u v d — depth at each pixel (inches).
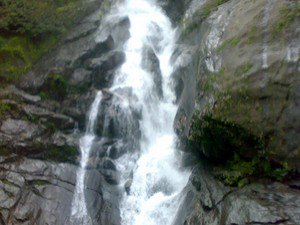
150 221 289.3
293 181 225.9
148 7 460.4
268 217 204.7
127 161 334.0
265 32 249.9
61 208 298.5
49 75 359.3
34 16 386.0
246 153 246.7
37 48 382.0
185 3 438.3
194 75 303.1
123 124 346.6
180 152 310.5
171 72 369.7
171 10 455.8
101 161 330.3
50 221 289.9
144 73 377.4
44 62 372.5
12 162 317.1
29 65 369.7
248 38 256.2
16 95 350.3
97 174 324.5
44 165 320.5
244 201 222.2
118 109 349.1
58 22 393.1
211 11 347.6
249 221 209.9
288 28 241.3
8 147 323.0
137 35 411.5
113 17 417.4
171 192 298.5
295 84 227.0
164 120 350.0
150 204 297.9
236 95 245.0
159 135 346.6
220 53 268.7
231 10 295.1
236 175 244.5
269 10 256.8
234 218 218.7
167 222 279.6
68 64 368.5
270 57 239.1
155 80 371.2
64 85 358.3
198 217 244.1
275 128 230.4
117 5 441.1
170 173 309.1
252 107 238.4
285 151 227.5
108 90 360.8
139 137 346.6
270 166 234.7
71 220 295.0
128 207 303.9
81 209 302.2
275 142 230.4
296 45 233.9
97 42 383.2
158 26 430.3
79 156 332.2
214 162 272.7
